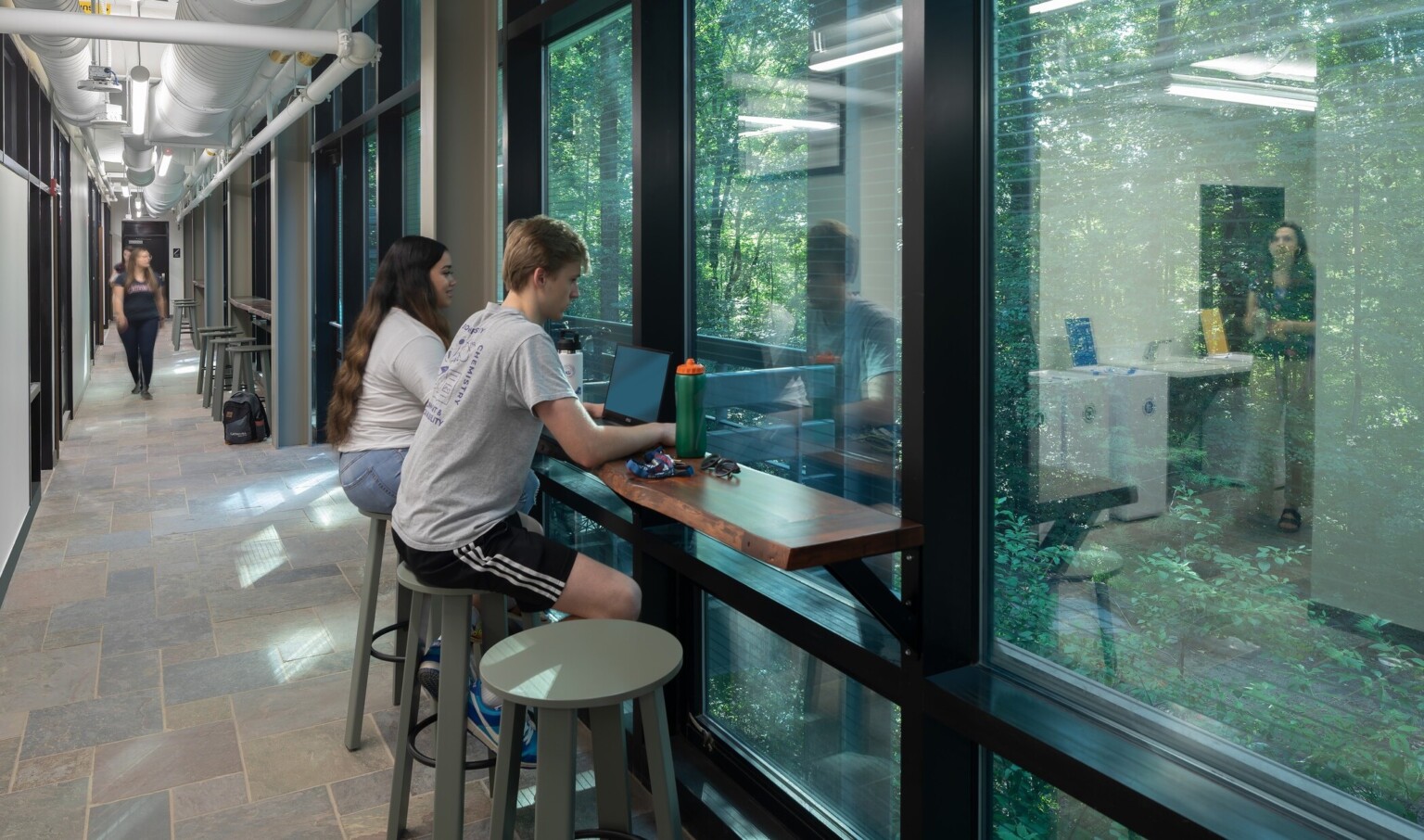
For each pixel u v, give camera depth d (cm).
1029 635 172
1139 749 148
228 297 1202
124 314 1029
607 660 167
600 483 318
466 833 243
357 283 724
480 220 386
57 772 273
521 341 207
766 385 244
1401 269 117
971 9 172
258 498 600
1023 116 166
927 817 178
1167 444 146
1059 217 161
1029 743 153
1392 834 121
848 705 223
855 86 208
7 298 484
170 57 513
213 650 362
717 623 271
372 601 286
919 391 171
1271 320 131
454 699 211
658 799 168
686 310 276
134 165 1021
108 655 356
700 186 267
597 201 329
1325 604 127
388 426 281
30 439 543
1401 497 118
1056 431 164
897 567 204
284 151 747
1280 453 131
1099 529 158
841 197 214
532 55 361
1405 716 119
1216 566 140
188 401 1027
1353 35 120
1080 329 158
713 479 200
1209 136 137
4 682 332
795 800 238
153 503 584
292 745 291
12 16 354
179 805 257
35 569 456
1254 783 136
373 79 634
